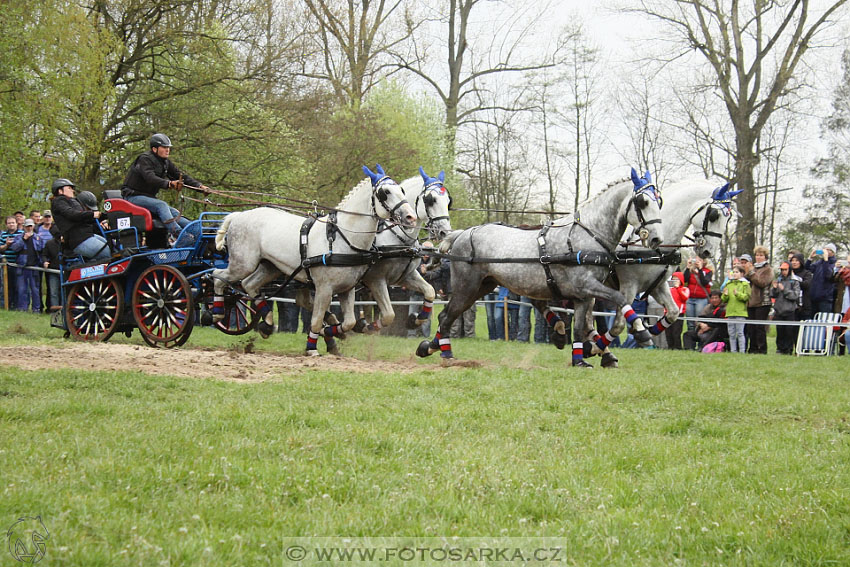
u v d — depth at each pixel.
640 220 10.18
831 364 12.52
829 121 32.41
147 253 11.79
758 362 12.48
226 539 3.88
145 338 11.90
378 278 11.65
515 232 11.19
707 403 7.79
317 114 25.91
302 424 6.28
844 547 4.21
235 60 23.62
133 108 22.47
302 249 11.34
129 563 3.60
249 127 23.55
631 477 5.30
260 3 24.08
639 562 3.87
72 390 7.44
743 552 4.04
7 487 4.42
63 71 20.78
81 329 12.54
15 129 20.36
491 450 5.70
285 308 16.92
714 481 5.16
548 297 10.95
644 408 7.56
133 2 21.92
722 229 11.10
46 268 17.44
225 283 11.98
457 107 36.84
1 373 8.05
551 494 4.75
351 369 10.11
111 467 4.86
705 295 16.17
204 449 5.34
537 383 8.79
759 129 28.08
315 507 4.43
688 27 27.83
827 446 6.26
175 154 22.62
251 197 23.55
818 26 26.72
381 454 5.57
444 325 11.41
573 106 34.53
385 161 27.62
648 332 10.28
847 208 32.88
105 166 21.89
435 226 11.05
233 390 7.83
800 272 15.48
